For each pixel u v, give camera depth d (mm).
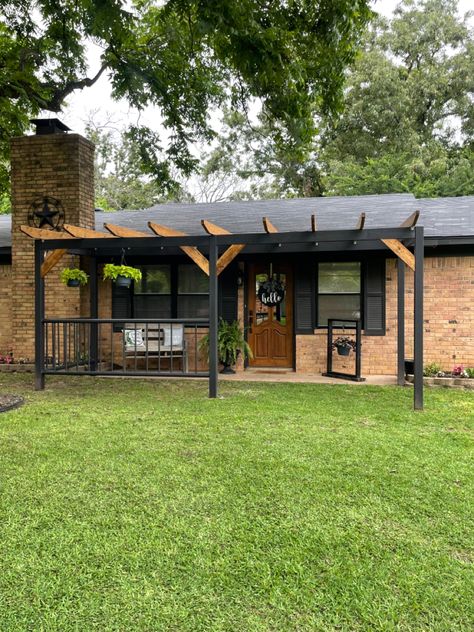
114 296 9742
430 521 2863
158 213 10867
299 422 5117
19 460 3859
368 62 22281
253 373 9023
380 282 8891
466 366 8539
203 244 6547
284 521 2846
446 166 20938
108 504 3062
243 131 25781
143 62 8633
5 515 2902
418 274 5875
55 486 3340
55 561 2414
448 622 1991
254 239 6395
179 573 2320
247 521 2842
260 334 9695
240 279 9391
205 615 2021
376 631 1940
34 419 5219
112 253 8758
